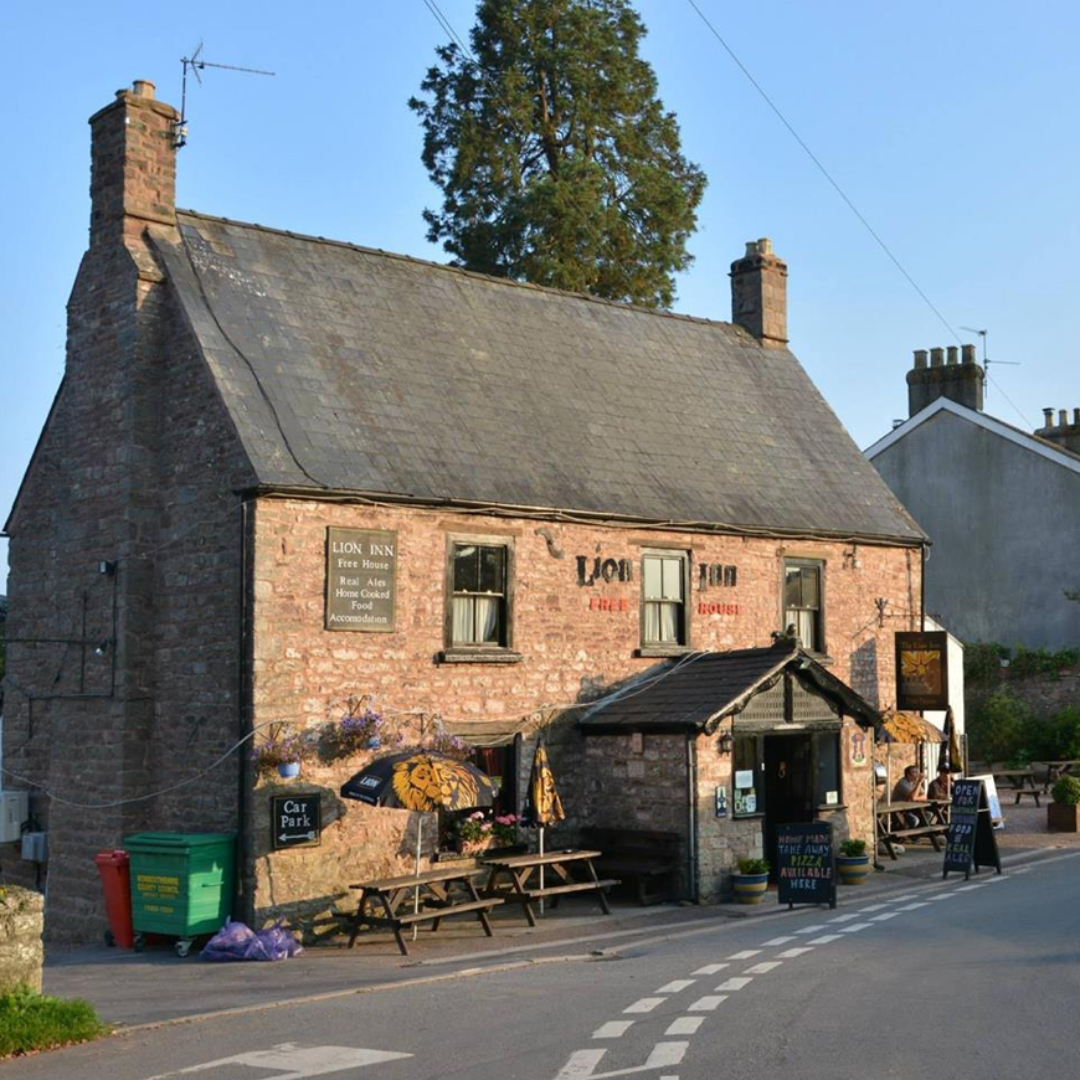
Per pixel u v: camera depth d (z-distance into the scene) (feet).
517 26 118.42
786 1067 28.63
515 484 66.44
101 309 65.36
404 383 67.56
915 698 83.66
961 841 69.77
